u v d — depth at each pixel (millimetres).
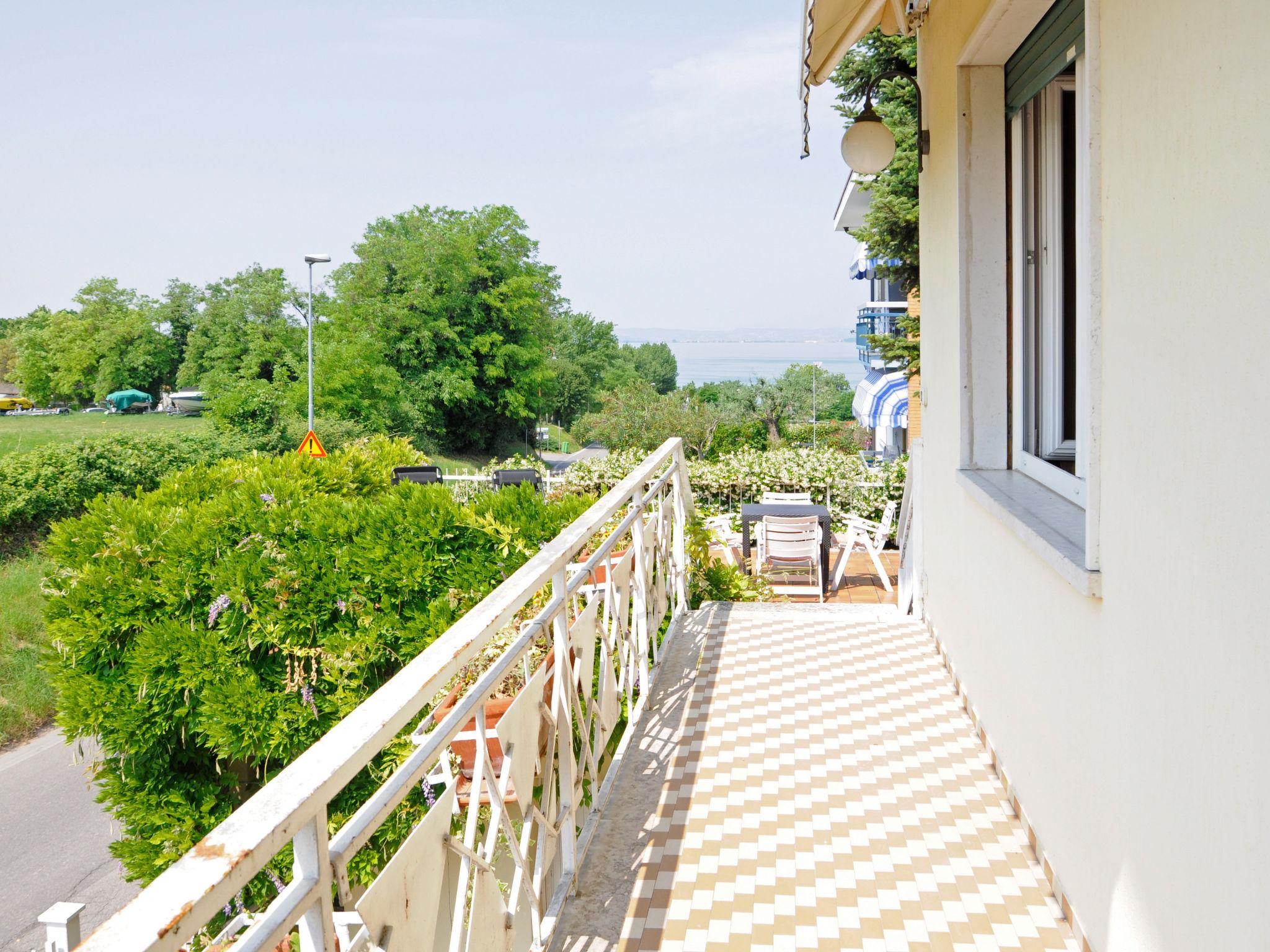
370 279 64312
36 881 9992
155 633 5750
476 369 65000
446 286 64625
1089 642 2471
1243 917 1539
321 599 5773
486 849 2148
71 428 65312
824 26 4539
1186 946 1794
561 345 93562
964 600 4445
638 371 124938
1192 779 1754
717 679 4871
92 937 896
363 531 5910
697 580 6781
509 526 5758
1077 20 3174
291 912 1201
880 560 13617
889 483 16172
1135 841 2100
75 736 6043
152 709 5906
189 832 6105
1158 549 1934
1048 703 2912
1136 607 2076
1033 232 4215
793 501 14617
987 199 4320
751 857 3117
